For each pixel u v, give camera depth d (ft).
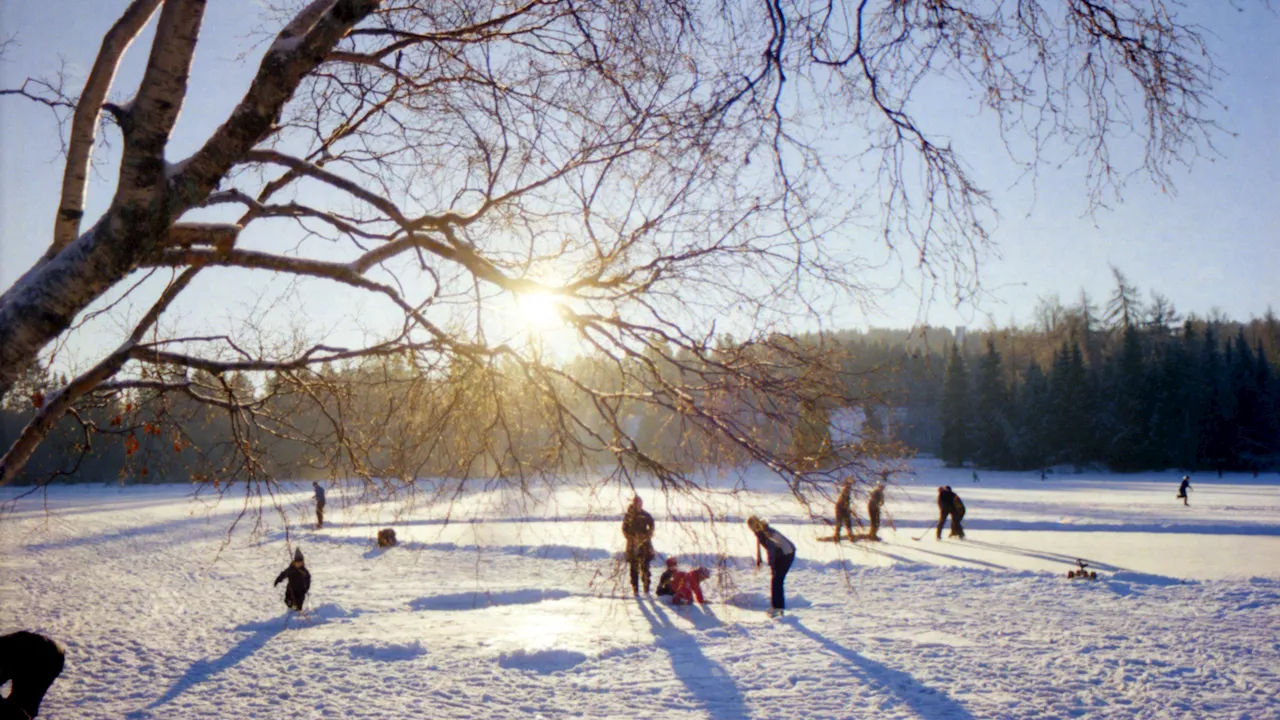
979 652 31.40
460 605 43.34
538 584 47.67
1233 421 268.41
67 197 14.76
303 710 26.27
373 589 48.57
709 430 13.44
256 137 11.68
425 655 32.71
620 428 14.43
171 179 11.45
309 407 17.62
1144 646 32.12
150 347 15.35
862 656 30.96
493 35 15.65
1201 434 266.57
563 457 14.98
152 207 11.29
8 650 19.88
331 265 14.05
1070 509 106.52
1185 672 28.35
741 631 35.35
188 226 12.85
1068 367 265.95
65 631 39.50
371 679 29.58
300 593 41.06
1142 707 24.73
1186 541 69.00
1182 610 39.37
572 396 15.43
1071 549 63.36
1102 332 271.69
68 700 27.78
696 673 29.14
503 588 46.75
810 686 27.27
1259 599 41.63
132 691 28.81
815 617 38.34
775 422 13.23
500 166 15.25
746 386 13.24
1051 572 50.85
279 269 13.74
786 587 46.19
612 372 15.42
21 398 16.71
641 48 15.07
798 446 13.12
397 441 15.74
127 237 11.25
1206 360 284.82
